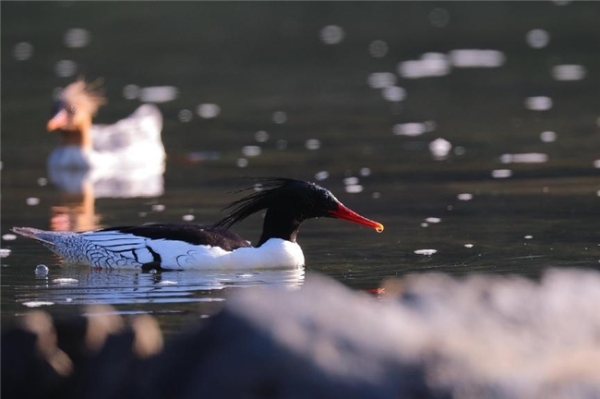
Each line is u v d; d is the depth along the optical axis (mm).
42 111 31016
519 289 6781
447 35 44531
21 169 24125
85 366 6941
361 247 15555
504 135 26203
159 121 27375
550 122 27953
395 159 23453
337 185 20750
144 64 39125
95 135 24875
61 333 7059
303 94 33719
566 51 40594
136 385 6719
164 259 14461
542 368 6309
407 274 13742
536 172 21328
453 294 6758
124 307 12344
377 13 49875
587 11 48844
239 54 41344
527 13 49000
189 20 48062
